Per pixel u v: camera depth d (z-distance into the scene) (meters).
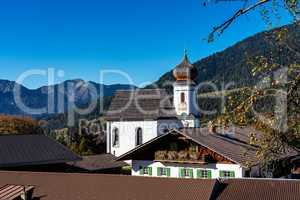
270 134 10.02
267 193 26.16
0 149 42.75
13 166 41.53
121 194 28.45
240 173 37.16
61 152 45.81
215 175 38.91
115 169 61.03
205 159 39.00
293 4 8.88
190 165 40.56
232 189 27.16
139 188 28.48
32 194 30.00
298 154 11.36
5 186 31.11
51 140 47.28
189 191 27.23
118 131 77.56
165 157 41.47
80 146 79.88
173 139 41.38
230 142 41.31
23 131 91.00
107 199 28.36
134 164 43.59
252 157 11.48
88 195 29.11
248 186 27.16
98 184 29.86
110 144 78.12
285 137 9.98
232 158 36.44
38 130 95.06
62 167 46.44
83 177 30.91
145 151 43.09
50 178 31.64
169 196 27.19
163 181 28.58
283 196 25.64
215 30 8.41
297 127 9.78
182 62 77.62
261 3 8.20
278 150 10.06
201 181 27.83
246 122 9.88
